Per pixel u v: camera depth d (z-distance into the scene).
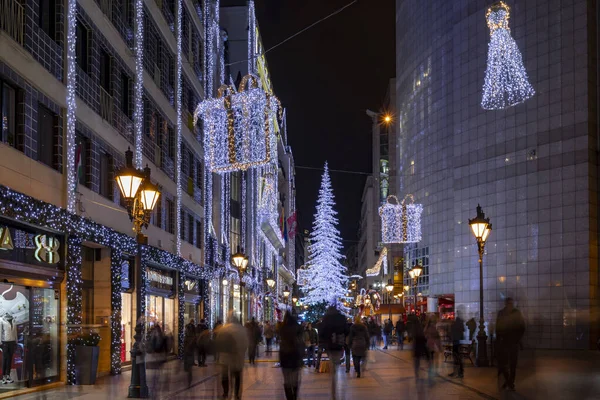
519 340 15.62
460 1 59.25
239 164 31.20
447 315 66.50
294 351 13.88
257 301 62.75
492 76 53.94
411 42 77.25
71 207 19.70
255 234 61.81
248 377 23.56
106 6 23.62
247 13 60.78
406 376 22.88
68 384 19.20
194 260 37.84
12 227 16.66
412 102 76.44
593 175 47.81
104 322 23.14
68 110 19.69
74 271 19.83
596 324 29.55
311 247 72.69
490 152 55.06
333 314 15.44
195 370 26.89
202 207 39.69
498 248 53.59
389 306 55.69
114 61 24.42
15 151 16.53
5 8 16.19
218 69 47.06
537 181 50.66
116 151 24.44
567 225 48.31
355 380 21.53
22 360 17.23
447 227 67.12
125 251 24.80
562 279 48.25
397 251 95.50
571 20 48.75
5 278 16.16
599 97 48.22
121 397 16.55
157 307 30.47
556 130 49.50
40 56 18.14
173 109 33.34
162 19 31.27
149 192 16.22
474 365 26.80
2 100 16.39
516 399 14.67
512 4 52.53
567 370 22.03
